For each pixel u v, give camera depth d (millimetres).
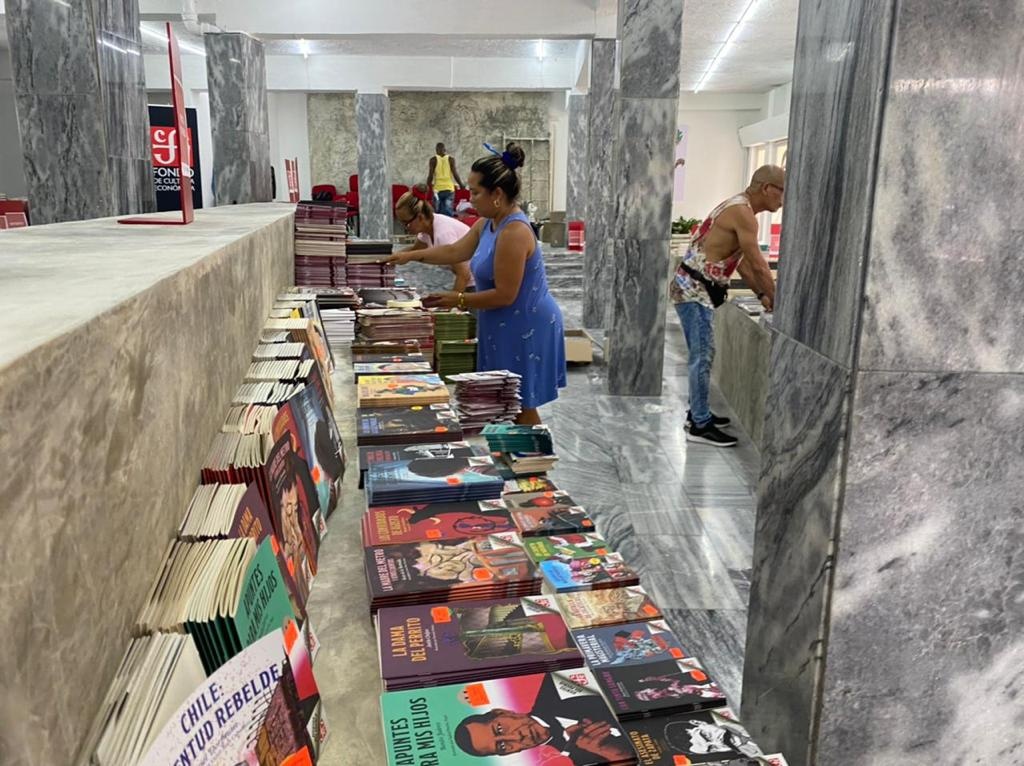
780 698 1633
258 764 802
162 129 10508
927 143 1250
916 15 1202
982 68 1228
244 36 7230
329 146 16875
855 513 1390
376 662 1198
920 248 1285
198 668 791
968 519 1392
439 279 10086
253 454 1278
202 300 1260
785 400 1616
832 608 1432
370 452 1905
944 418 1351
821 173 1454
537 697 1077
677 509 3641
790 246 1609
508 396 2934
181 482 1084
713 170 17250
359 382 2551
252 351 1990
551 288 11492
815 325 1472
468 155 16781
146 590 882
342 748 1013
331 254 4109
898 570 1414
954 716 1487
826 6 1441
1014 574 1416
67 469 646
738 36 9859
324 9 7273
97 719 698
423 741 988
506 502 1812
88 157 4684
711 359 4586
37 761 582
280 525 1256
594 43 7887
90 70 4582
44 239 1699
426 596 1301
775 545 1663
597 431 4855
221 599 860
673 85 5438
